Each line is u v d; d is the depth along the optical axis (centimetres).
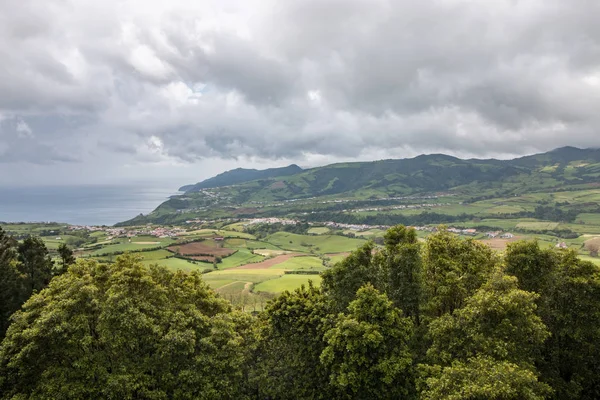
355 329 2980
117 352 2989
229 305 4534
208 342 3148
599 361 3041
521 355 2734
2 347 2759
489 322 2839
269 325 3959
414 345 3372
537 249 3462
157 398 2856
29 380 2806
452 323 2977
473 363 2603
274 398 3659
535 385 2378
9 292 4662
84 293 2947
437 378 2688
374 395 3050
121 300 2945
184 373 2959
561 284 3184
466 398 2239
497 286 2998
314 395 3444
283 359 3809
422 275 3566
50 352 2788
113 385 2680
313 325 3675
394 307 3319
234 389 3281
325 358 3175
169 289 3581
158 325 3055
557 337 3200
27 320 2923
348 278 3769
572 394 2886
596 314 2995
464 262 3684
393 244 3741
